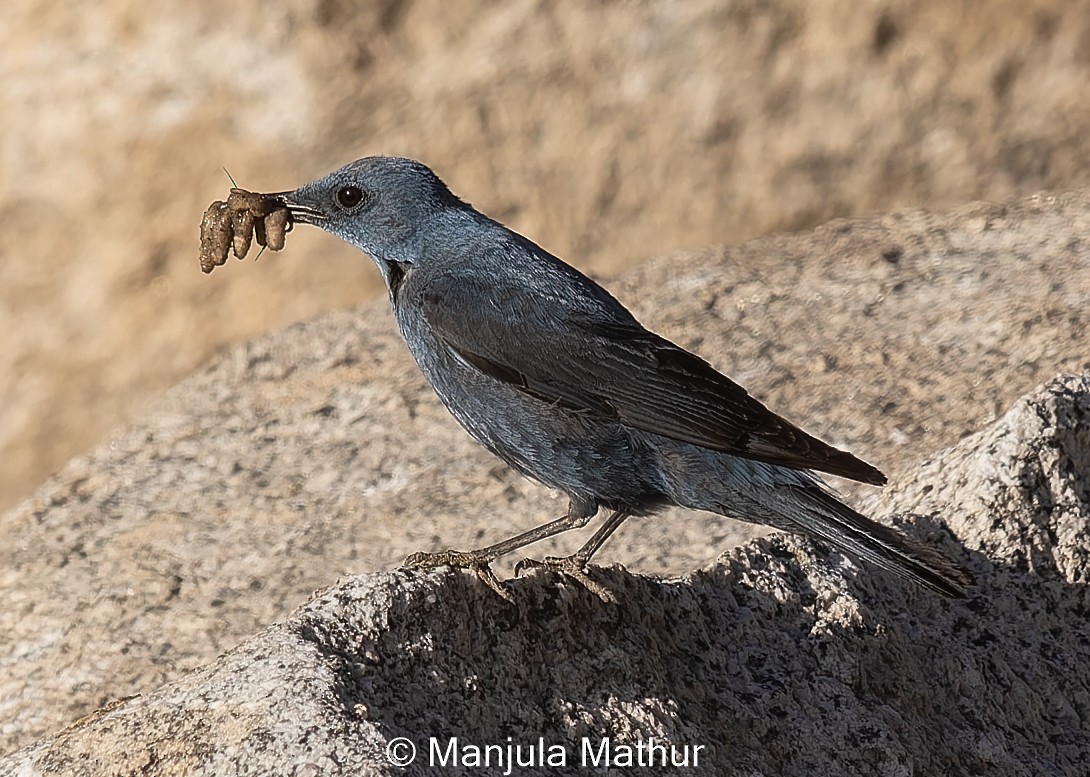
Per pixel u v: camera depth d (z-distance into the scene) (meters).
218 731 6.86
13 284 15.88
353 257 16.02
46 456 16.11
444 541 11.95
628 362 9.00
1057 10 16.55
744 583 8.60
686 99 16.27
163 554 12.40
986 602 9.02
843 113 16.55
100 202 15.66
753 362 13.79
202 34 15.38
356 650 7.27
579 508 9.19
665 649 8.18
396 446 13.48
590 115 16.17
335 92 15.51
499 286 9.32
